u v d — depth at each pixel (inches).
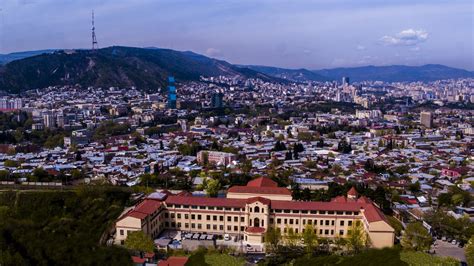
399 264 7657.5
